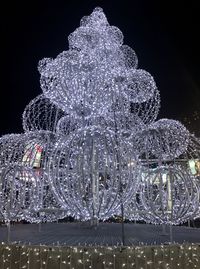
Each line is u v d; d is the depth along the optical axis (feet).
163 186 26.78
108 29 36.11
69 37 36.58
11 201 26.37
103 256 22.91
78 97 31.04
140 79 34.35
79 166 24.57
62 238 27.96
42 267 23.52
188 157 29.22
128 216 31.07
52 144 30.07
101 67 31.32
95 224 35.76
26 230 34.96
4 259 24.81
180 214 25.70
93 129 25.34
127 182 24.89
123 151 25.17
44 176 29.25
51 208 30.78
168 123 29.60
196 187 26.68
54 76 32.78
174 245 24.27
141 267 22.94
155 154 27.99
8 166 27.09
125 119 32.73
